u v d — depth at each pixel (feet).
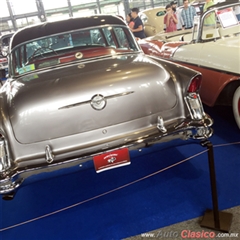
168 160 9.54
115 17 9.85
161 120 6.89
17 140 6.50
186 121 6.92
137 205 7.69
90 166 6.61
